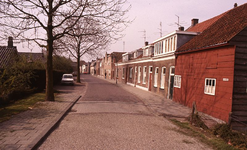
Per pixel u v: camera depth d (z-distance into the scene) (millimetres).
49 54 10945
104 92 18781
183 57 12938
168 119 8734
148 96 16703
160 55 17047
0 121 6590
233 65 8117
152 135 6121
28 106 9430
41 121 6848
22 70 13312
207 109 9844
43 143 4988
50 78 11211
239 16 10586
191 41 13203
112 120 7844
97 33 11148
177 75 13805
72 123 7109
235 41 8133
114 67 43844
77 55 29344
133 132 6320
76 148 4719
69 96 14500
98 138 5535
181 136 6160
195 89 11156
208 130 6668
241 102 8188
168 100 14727
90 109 10086
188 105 11938
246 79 8242
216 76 9258
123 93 18750
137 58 26891
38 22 10305
